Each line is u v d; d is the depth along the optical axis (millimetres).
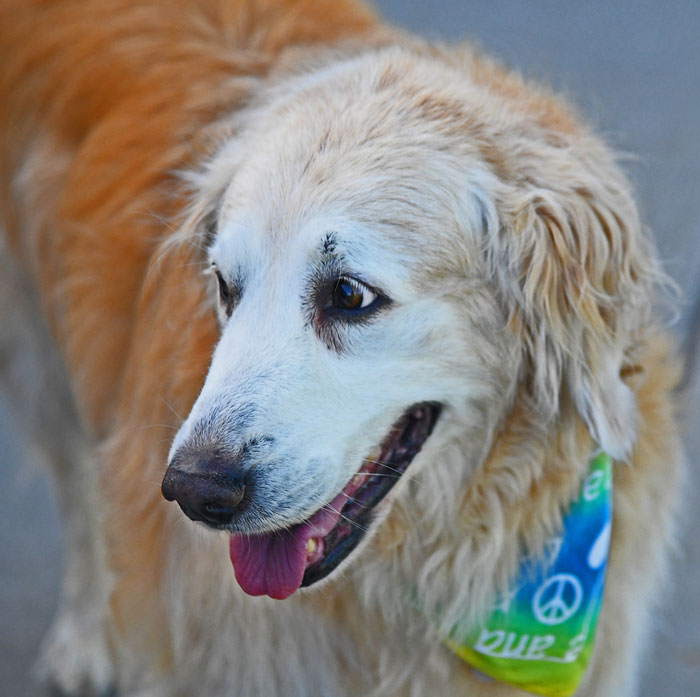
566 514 3533
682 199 7051
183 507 3070
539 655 3648
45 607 5242
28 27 4691
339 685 3736
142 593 3992
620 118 8227
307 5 4426
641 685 4723
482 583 3568
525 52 9172
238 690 3744
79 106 4488
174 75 4246
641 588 3809
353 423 3162
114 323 4172
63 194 4445
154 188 4074
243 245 3201
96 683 4852
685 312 5027
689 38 9477
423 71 3504
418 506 3527
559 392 3395
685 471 4012
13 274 4863
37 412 4984
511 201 3299
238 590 3582
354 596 3629
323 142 3273
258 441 3035
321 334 3154
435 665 3719
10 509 5797
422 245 3193
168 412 3686
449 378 3291
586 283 3307
